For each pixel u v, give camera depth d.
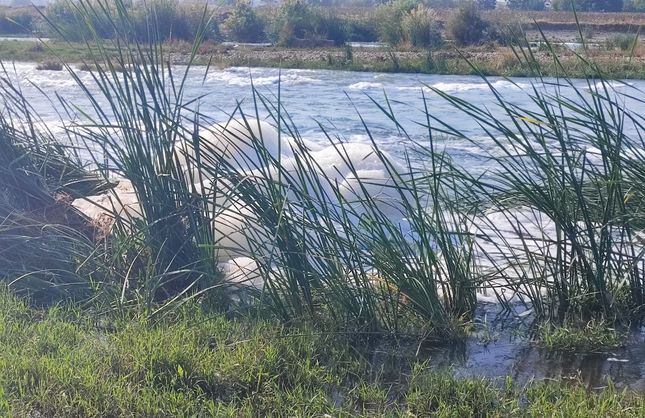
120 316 5.36
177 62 30.98
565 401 4.12
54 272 5.94
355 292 5.28
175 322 5.22
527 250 5.63
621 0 56.69
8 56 34.00
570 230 5.43
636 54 26.53
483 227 7.01
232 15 44.81
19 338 4.82
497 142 5.60
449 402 4.16
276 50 37.50
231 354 4.58
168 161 5.79
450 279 5.55
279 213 5.25
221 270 5.84
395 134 13.88
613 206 5.57
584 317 5.48
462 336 5.22
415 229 5.57
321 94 21.47
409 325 5.29
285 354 4.63
